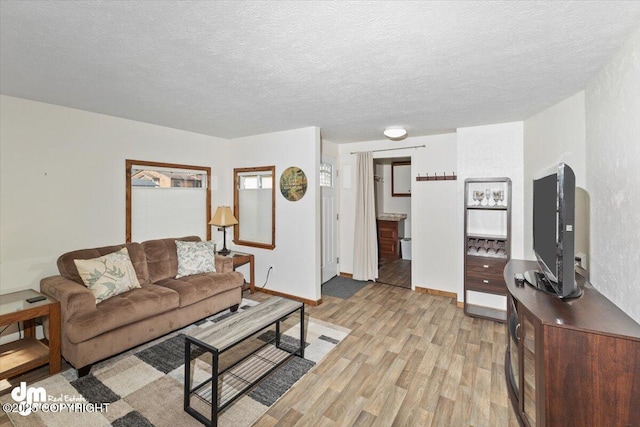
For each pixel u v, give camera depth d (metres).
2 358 2.29
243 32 1.59
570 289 1.75
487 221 3.70
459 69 2.05
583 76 2.11
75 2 1.33
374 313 3.63
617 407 1.35
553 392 1.43
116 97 2.68
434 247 4.34
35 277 2.83
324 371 2.41
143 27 1.55
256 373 2.37
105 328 2.38
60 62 1.97
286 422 1.87
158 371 2.39
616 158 1.77
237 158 4.66
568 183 1.72
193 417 1.90
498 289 3.39
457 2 1.32
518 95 2.55
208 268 3.64
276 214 4.23
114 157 3.38
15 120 2.69
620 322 1.44
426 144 4.38
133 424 1.84
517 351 1.99
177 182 4.08
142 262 3.30
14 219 2.71
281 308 2.55
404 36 1.63
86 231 3.16
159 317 2.81
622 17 1.43
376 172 6.76
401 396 2.12
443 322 3.37
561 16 1.43
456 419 1.90
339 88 2.43
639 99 1.51
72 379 2.27
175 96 2.65
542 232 2.15
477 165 3.69
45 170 2.88
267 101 2.77
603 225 1.93
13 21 1.49
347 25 1.52
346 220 5.27
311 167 3.86
